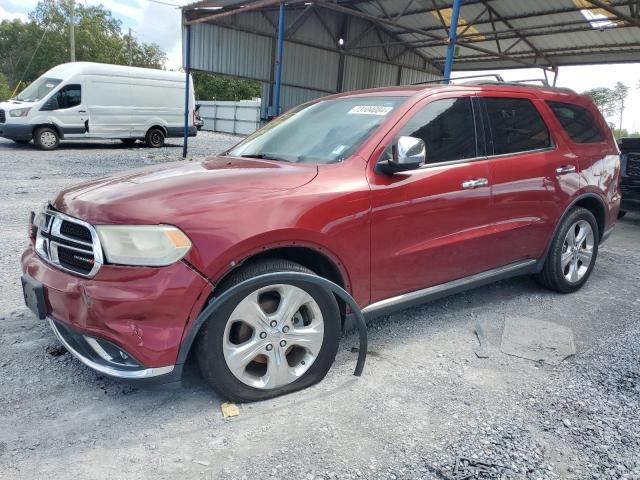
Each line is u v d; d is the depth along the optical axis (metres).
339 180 2.96
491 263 3.91
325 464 2.31
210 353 2.55
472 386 3.03
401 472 2.28
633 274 5.45
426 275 3.44
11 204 7.65
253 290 2.62
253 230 2.55
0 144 16.89
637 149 7.34
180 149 17.78
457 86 3.77
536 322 3.99
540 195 4.11
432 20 19.73
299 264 2.83
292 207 2.71
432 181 3.35
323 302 2.85
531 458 2.39
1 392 2.79
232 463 2.30
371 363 3.27
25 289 2.81
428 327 3.86
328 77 22.89
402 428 2.59
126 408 2.70
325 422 2.62
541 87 4.53
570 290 4.70
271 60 21.05
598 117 4.96
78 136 16.08
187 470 2.25
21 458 2.28
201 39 19.11
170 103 17.91
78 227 2.55
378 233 3.08
